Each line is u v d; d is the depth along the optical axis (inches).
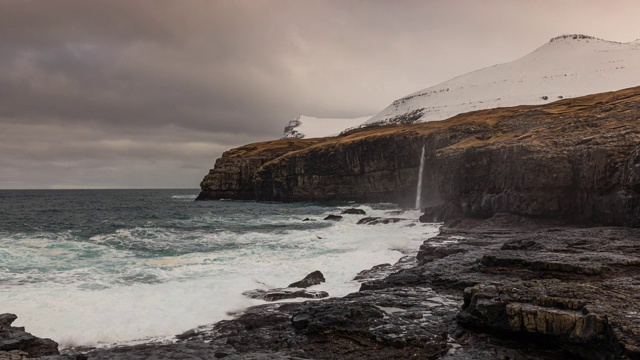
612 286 535.5
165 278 903.7
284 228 1958.7
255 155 5334.6
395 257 1133.7
